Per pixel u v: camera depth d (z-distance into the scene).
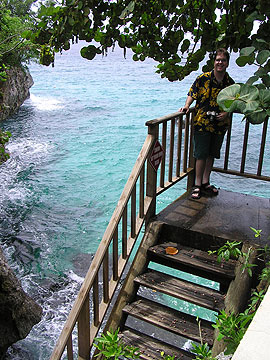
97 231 10.55
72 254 9.36
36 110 29.42
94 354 3.47
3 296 5.36
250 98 2.36
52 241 9.93
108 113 29.53
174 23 4.35
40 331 6.82
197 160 4.91
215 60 4.28
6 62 25.80
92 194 13.29
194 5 4.44
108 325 3.68
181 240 4.30
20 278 8.29
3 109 23.83
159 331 6.68
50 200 12.63
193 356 3.42
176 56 4.65
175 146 18.33
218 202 4.97
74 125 24.84
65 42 3.95
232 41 4.43
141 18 4.38
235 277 3.66
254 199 5.09
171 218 4.51
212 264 3.86
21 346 6.41
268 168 15.96
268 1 3.01
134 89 45.16
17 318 5.63
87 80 56.31
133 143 20.62
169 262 4.12
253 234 4.12
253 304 2.68
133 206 4.11
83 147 19.56
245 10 4.00
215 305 3.52
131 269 4.06
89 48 4.18
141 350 3.50
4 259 5.66
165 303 7.33
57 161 17.05
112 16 4.09
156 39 4.54
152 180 4.42
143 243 4.25
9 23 21.69
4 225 10.70
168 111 30.84
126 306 3.79
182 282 3.89
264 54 2.62
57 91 42.25
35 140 20.59
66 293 7.89
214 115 4.51
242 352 1.26
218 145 4.81
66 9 3.78
